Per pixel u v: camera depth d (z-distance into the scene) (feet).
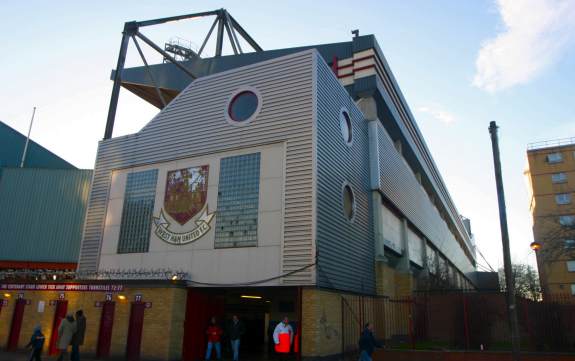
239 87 68.23
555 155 206.80
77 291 65.31
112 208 73.72
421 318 70.59
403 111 112.88
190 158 69.00
